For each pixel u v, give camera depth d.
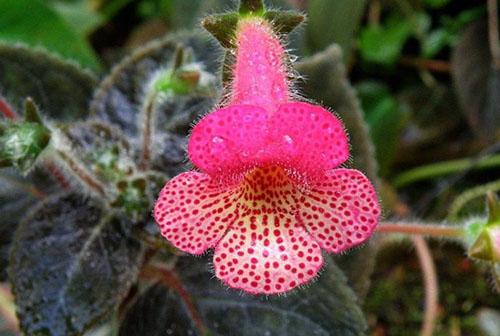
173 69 0.16
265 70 0.13
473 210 0.23
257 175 0.13
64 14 0.25
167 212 0.13
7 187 0.18
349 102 0.19
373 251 0.18
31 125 0.15
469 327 0.22
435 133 0.25
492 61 0.23
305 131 0.12
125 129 0.18
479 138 0.24
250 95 0.13
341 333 0.16
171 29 0.25
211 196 0.13
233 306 0.17
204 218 0.13
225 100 0.14
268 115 0.12
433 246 0.23
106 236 0.16
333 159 0.12
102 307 0.15
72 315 0.15
